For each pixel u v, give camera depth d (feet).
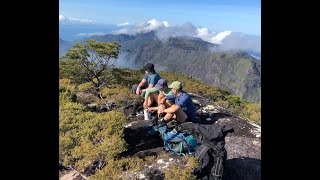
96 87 24.82
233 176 13.56
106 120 14.52
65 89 19.30
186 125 13.30
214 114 21.34
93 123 14.11
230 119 20.34
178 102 15.76
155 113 18.04
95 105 20.68
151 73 20.13
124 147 13.16
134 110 19.89
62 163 12.69
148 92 18.02
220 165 11.81
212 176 11.71
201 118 20.38
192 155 12.80
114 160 13.12
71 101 17.98
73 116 14.84
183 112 15.46
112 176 11.64
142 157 13.46
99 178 11.40
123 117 15.14
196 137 12.85
